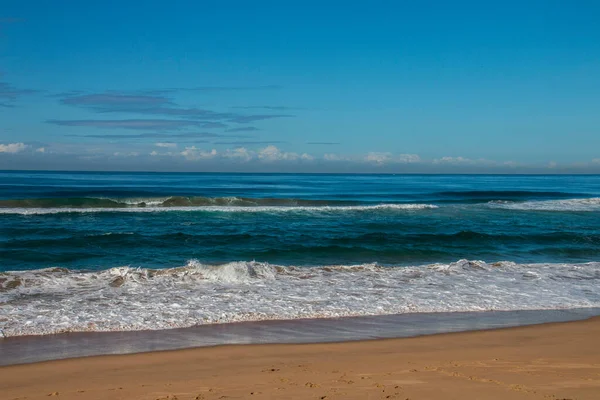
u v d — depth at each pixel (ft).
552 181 321.73
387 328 29.14
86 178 256.52
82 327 28.07
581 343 26.12
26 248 51.75
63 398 17.70
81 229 63.98
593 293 39.22
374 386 18.48
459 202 116.26
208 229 66.23
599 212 94.02
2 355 23.44
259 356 23.43
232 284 39.22
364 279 42.04
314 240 60.03
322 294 36.88
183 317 30.42
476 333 28.25
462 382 18.94
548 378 19.48
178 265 46.88
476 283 41.63
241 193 137.28
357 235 63.87
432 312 33.09
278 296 35.99
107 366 21.86
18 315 29.84
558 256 56.29
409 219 81.25
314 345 25.46
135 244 55.16
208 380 19.60
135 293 35.78
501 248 59.31
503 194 145.59
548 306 35.19
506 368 21.04
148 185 175.83
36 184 172.96
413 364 21.83
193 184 192.34
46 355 23.53
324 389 18.16
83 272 41.68
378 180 305.73
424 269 46.37
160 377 20.18
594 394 17.61
